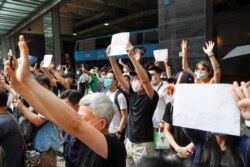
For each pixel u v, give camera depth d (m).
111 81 3.27
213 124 1.05
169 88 2.25
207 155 1.44
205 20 6.81
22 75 1.09
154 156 0.59
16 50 22.36
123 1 19.67
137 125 2.77
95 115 1.34
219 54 12.67
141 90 2.76
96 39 15.70
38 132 2.67
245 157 1.34
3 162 1.93
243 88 0.93
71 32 26.08
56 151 2.77
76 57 17.22
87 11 22.88
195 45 7.07
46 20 14.46
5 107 2.37
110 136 1.34
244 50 1.21
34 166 2.42
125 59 9.85
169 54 7.89
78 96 2.43
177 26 7.59
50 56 4.61
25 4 12.84
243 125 1.32
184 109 1.14
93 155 1.29
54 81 4.75
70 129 1.10
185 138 2.06
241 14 12.34
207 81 2.45
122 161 1.32
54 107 1.06
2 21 16.72
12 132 2.28
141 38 12.50
